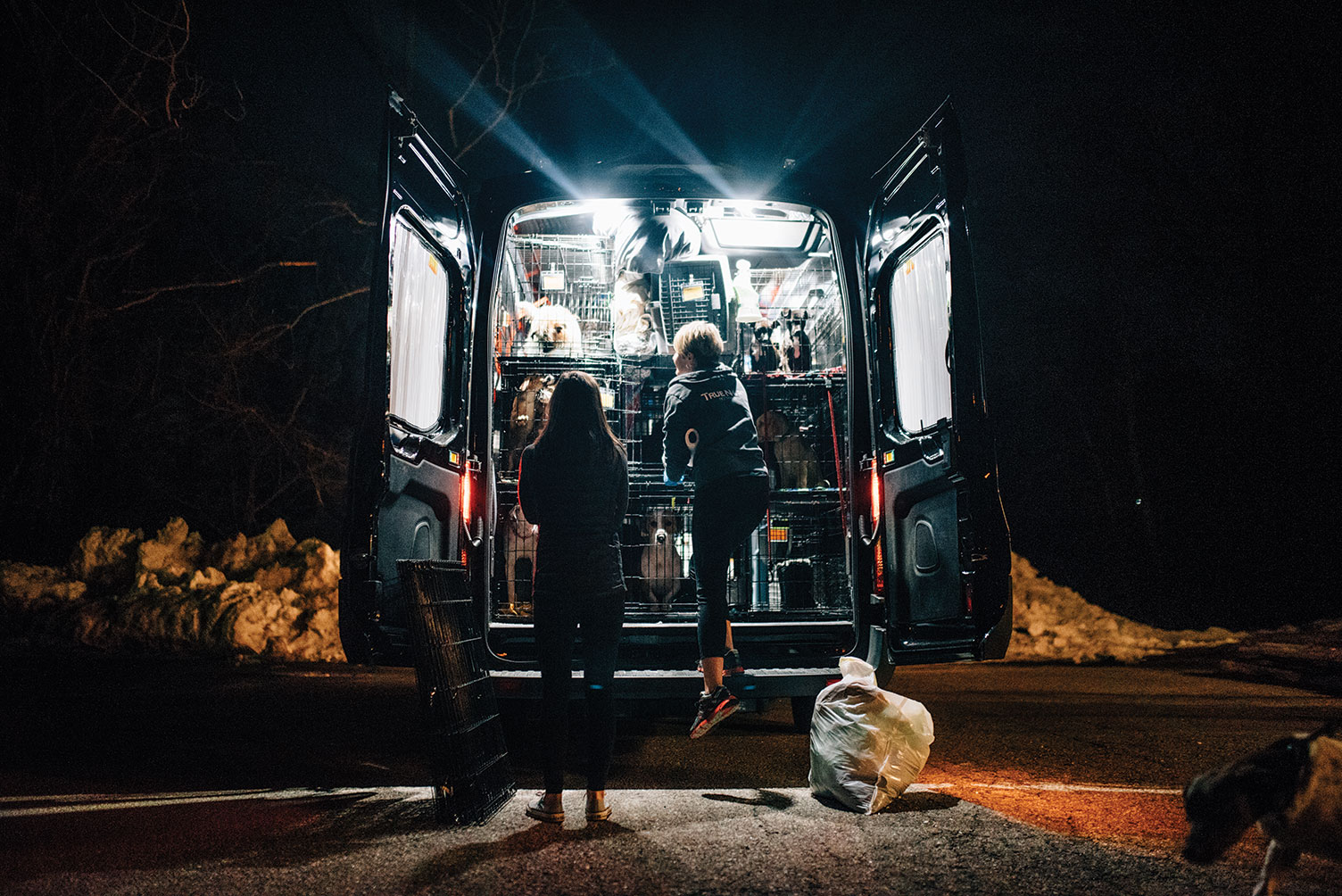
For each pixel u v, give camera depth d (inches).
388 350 135.3
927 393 155.1
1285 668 268.5
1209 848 72.4
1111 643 356.5
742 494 148.1
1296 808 68.8
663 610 184.5
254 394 590.6
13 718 193.8
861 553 164.4
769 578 195.0
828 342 229.5
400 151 141.2
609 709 113.6
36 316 496.4
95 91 476.1
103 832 105.1
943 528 147.4
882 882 88.1
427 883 87.1
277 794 125.5
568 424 119.6
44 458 499.2
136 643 327.9
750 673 155.4
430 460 152.1
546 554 116.3
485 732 120.9
